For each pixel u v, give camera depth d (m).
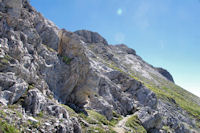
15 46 26.78
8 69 22.98
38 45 34.66
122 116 50.56
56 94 34.62
